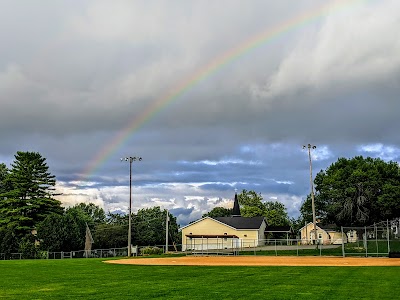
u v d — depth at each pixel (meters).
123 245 93.81
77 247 69.88
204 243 86.81
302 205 101.31
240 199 135.12
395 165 73.44
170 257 53.22
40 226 69.94
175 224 121.19
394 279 22.22
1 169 96.75
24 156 83.62
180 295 16.84
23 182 83.00
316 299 15.50
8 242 65.88
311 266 33.03
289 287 19.16
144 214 118.12
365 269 29.28
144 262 40.94
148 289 18.84
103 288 19.41
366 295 16.42
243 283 21.00
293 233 104.56
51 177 85.81
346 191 71.88
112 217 118.88
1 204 81.06
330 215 76.00
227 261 42.22
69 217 71.06
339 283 20.58
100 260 45.66
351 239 86.00
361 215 70.38
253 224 88.50
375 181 70.88
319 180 81.62
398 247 54.12
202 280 22.69
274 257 51.00
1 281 22.86
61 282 22.20
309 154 68.12
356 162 76.69
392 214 70.25
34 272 28.89
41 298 16.44
